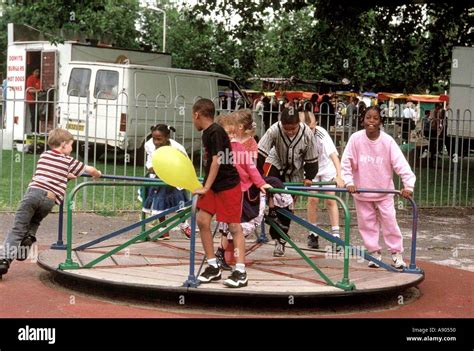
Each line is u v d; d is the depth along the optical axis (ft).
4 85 72.49
